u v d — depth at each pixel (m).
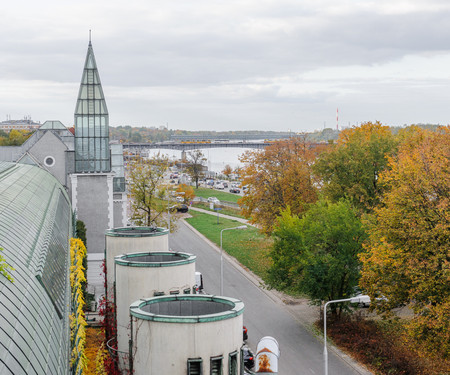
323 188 67.69
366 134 93.25
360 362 42.25
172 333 19.91
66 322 25.73
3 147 75.75
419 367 40.19
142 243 34.59
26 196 34.50
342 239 47.91
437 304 36.56
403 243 40.94
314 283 47.47
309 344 46.03
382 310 42.59
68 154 63.47
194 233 98.81
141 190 77.56
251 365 41.41
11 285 18.59
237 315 20.81
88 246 62.62
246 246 85.06
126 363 26.25
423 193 40.53
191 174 184.25
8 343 15.28
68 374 22.62
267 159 77.88
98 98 63.66
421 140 60.75
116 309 27.69
